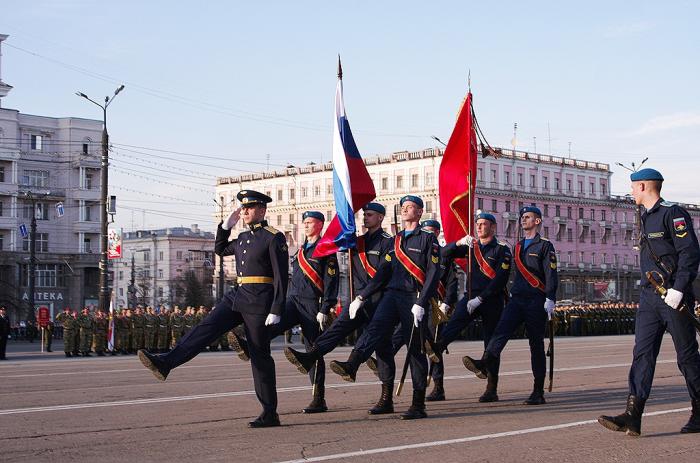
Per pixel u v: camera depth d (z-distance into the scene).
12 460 6.75
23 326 48.81
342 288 56.25
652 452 7.01
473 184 10.70
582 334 41.84
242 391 11.98
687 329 7.68
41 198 68.00
